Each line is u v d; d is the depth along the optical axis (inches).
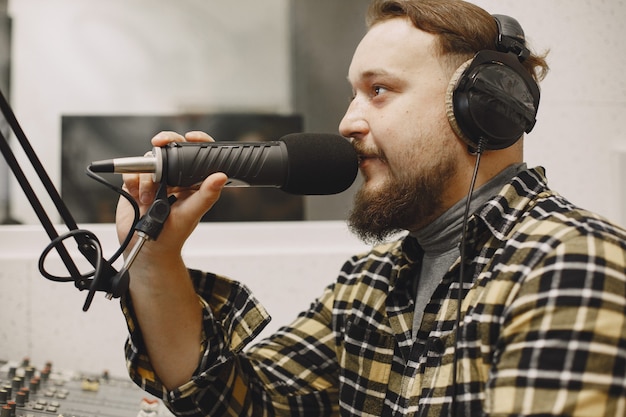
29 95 67.4
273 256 59.7
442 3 35.2
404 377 34.7
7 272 58.2
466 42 34.3
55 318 58.3
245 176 32.0
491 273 31.5
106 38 68.7
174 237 32.4
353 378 37.7
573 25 61.2
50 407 40.3
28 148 29.0
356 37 70.1
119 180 65.4
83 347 58.3
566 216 31.2
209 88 69.6
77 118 66.4
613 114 61.4
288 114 69.9
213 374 35.6
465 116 33.0
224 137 69.2
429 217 35.4
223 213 64.7
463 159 34.5
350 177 34.5
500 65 33.3
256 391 39.9
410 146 34.2
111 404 43.3
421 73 34.4
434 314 34.3
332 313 42.5
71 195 65.4
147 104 69.1
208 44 69.7
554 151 60.9
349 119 35.8
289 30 70.1
